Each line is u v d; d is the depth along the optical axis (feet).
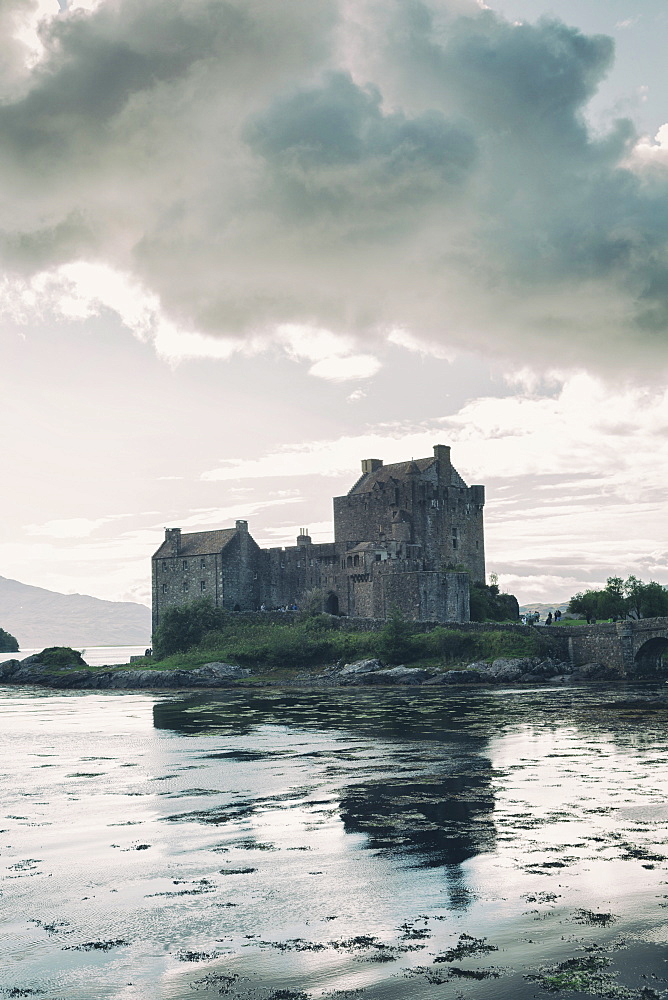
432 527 550.36
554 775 144.05
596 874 87.25
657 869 88.38
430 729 217.56
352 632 479.00
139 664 510.17
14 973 66.69
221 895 84.48
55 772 161.99
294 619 512.63
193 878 90.58
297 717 260.01
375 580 508.12
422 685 403.54
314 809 123.03
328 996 60.85
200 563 552.41
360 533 567.18
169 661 491.31
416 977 63.46
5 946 72.38
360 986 62.28
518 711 258.98
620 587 565.12
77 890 87.20
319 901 81.76
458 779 143.23
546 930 71.97
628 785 133.69
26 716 284.82
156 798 134.62
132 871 93.76
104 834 111.14
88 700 361.71
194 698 355.56
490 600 544.62
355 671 434.30
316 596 518.37
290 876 90.17
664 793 127.13
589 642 445.37
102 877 91.71
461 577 500.74
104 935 74.33
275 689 399.03
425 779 144.05
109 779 152.97
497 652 434.71
